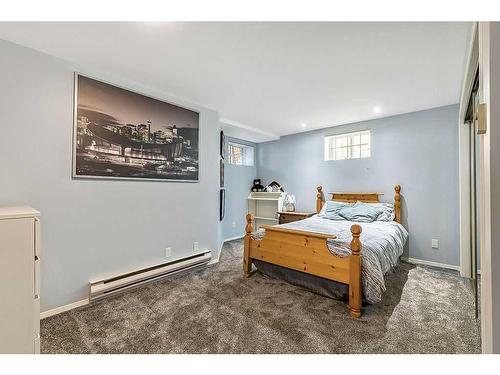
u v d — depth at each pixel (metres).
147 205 2.66
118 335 1.72
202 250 3.26
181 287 2.55
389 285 2.62
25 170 1.88
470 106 2.47
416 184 3.44
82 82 2.17
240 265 3.32
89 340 1.67
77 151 2.14
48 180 1.99
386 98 2.93
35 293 1.43
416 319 1.92
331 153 4.46
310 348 1.58
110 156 2.35
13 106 1.83
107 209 2.34
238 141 5.09
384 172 3.72
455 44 1.79
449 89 2.65
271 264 2.68
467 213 2.90
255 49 1.89
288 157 4.95
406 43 1.78
